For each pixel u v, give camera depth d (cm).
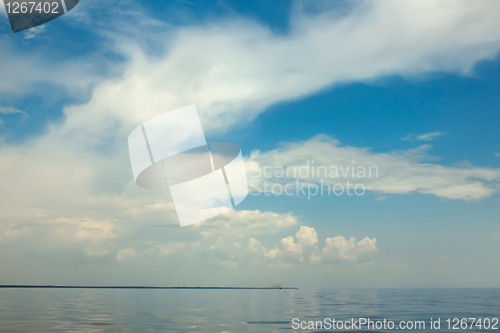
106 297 2983
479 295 3272
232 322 1274
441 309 1822
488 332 1080
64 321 1269
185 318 1396
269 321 1315
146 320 1316
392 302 2373
